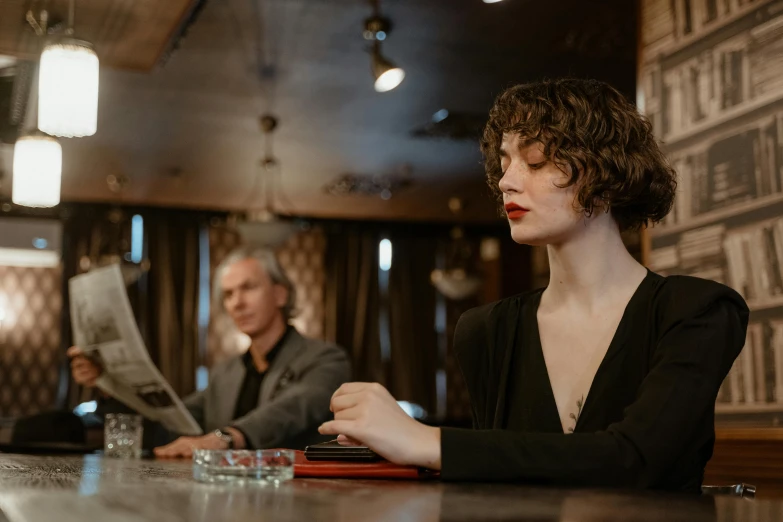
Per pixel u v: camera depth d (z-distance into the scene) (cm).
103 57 363
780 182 228
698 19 267
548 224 116
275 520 61
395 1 417
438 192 823
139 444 249
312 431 281
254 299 303
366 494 82
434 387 959
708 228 257
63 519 64
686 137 270
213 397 314
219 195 828
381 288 964
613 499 80
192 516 63
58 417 320
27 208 834
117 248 844
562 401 117
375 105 572
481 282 906
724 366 109
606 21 438
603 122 116
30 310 861
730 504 78
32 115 428
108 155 691
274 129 623
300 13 431
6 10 313
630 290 118
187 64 498
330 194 828
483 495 82
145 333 870
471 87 536
